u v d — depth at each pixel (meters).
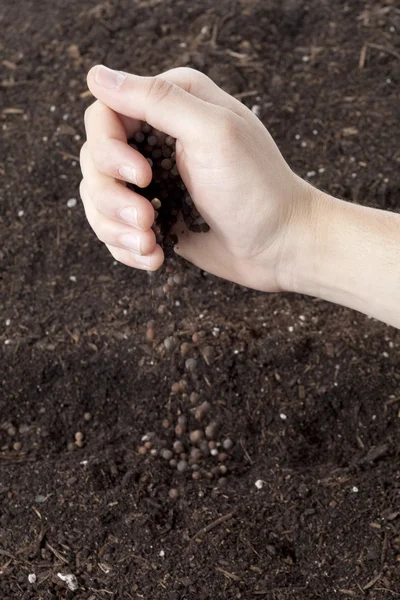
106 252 0.75
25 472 0.65
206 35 0.86
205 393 0.68
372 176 0.77
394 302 0.58
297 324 0.70
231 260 0.61
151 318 0.71
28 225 0.76
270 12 0.88
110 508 0.63
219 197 0.57
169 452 0.66
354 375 0.68
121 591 0.59
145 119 0.56
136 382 0.69
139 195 0.55
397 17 0.87
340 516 0.62
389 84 0.83
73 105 0.83
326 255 0.58
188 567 0.60
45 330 0.71
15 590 0.59
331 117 0.81
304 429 0.67
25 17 0.90
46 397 0.69
